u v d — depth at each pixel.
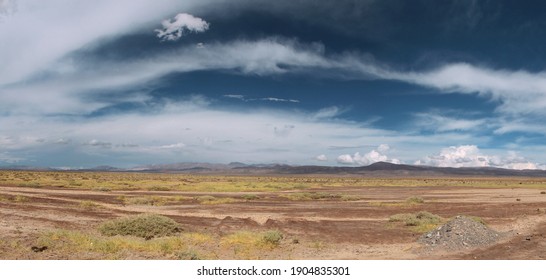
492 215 38.50
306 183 125.19
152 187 74.31
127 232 23.67
